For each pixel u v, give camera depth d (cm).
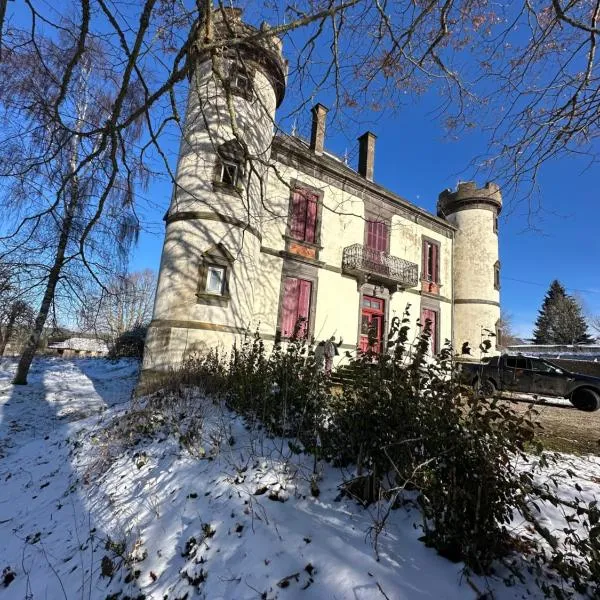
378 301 1597
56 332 1251
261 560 268
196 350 986
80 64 482
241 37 320
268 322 1262
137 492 432
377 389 333
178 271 1041
